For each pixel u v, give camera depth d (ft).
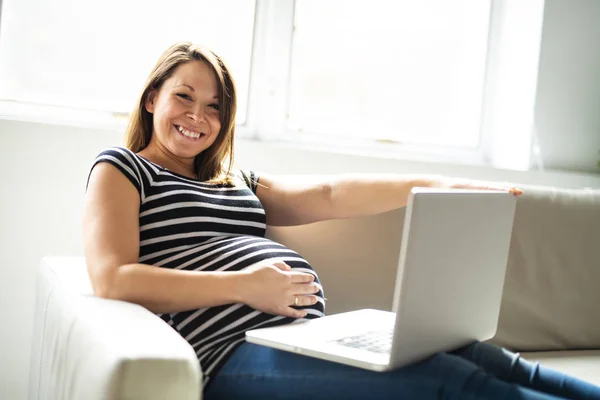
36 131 6.51
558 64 8.55
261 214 6.00
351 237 6.42
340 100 8.61
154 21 7.58
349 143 8.54
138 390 3.57
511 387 4.09
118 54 7.47
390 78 8.79
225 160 6.28
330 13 8.46
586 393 4.35
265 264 5.01
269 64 8.10
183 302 4.73
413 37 8.84
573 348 6.60
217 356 4.70
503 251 5.05
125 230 4.96
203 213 5.55
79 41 7.29
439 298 4.35
